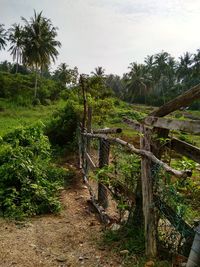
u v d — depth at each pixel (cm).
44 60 5047
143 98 7644
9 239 480
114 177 503
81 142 997
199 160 356
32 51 4909
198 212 377
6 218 567
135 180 465
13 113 3481
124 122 496
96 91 1476
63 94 1703
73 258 425
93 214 612
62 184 809
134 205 462
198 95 347
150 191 398
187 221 374
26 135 817
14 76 5456
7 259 417
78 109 1252
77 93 1457
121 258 411
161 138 389
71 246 462
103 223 550
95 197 671
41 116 3206
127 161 485
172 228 395
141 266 376
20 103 4356
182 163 371
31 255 432
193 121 316
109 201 666
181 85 7488
